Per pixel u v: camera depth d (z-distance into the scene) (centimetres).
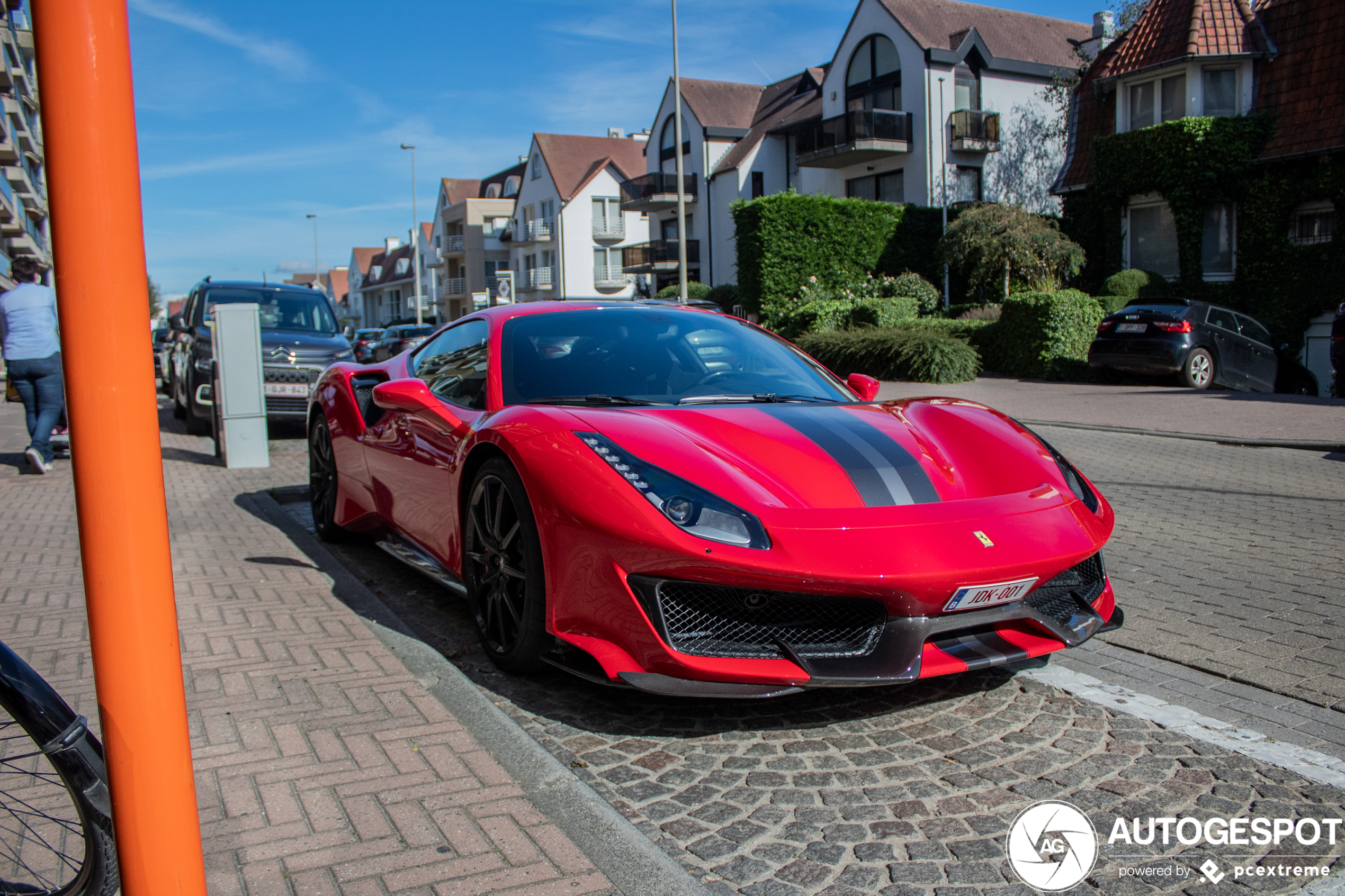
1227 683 299
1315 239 1772
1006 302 1666
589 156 5119
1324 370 1759
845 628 256
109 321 112
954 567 246
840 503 261
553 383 345
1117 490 650
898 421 322
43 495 662
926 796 228
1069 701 286
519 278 5559
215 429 845
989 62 2784
